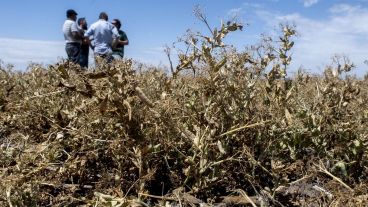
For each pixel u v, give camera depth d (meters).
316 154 2.46
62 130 2.32
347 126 2.49
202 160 2.08
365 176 2.35
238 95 2.28
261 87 2.63
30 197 1.89
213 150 2.17
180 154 2.24
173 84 2.63
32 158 2.17
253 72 2.42
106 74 1.96
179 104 2.33
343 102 2.61
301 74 2.87
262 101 2.52
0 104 2.96
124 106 1.98
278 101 2.44
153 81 2.66
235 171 2.29
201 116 2.22
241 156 2.15
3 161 2.28
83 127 2.29
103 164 2.34
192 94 2.47
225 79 2.25
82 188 2.22
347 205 1.92
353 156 2.37
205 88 2.22
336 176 2.35
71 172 2.21
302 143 2.42
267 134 2.35
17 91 3.43
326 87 2.64
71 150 2.44
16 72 3.90
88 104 2.27
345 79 2.65
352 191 2.00
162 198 1.95
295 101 2.69
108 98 1.97
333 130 2.50
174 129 2.16
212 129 2.17
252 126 2.19
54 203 2.02
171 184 2.26
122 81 1.95
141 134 2.03
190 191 2.09
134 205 1.80
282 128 2.38
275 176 2.09
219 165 2.23
